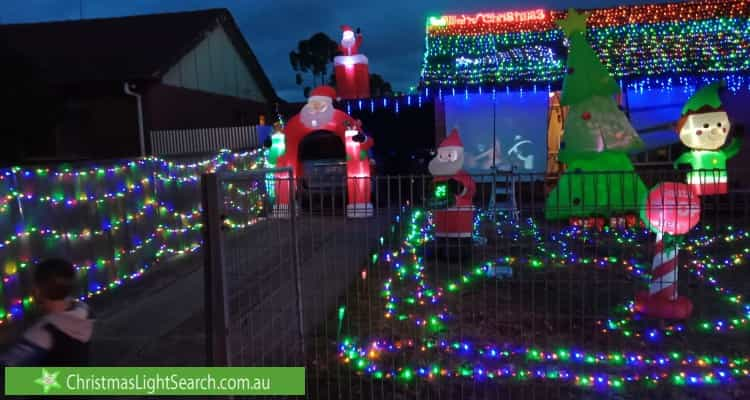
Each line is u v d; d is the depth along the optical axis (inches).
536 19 563.2
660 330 191.8
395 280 261.9
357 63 525.7
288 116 997.2
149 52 677.9
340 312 204.1
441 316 208.5
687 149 451.8
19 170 213.6
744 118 434.0
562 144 379.6
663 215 183.0
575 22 381.4
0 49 541.3
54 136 608.4
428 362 168.1
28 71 546.6
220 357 124.9
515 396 147.3
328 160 580.7
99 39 729.0
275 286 212.1
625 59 466.6
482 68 484.4
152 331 205.3
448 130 495.8
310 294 239.1
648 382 153.6
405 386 154.0
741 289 238.2
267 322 195.8
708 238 323.3
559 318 193.6
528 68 473.4
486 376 157.5
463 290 242.8
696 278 257.6
